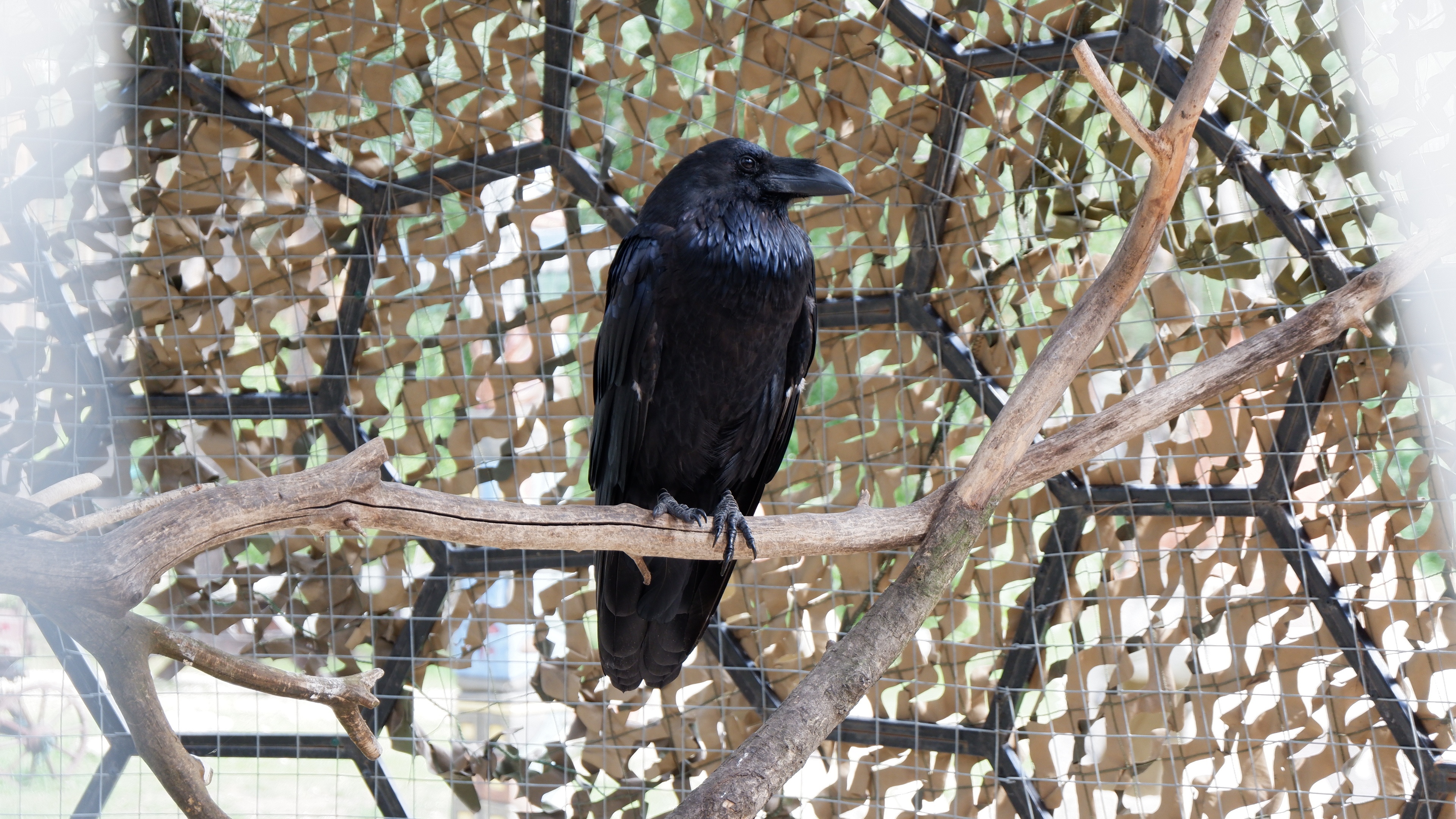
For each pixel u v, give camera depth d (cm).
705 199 356
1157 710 523
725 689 559
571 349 534
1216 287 489
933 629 545
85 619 222
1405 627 480
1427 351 456
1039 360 342
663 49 489
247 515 244
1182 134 310
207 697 594
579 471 548
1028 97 484
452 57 494
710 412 363
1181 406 343
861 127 500
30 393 526
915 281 519
